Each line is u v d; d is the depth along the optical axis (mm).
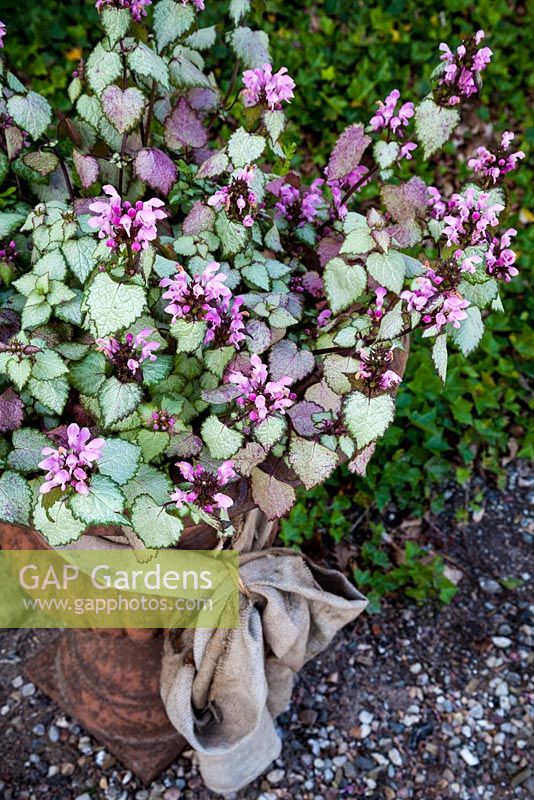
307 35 1589
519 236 1412
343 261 729
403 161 1311
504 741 1060
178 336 677
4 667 1092
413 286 699
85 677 1015
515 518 1272
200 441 702
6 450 685
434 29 1633
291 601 896
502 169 765
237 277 744
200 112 841
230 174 733
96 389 696
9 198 836
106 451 660
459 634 1148
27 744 1028
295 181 823
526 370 1338
